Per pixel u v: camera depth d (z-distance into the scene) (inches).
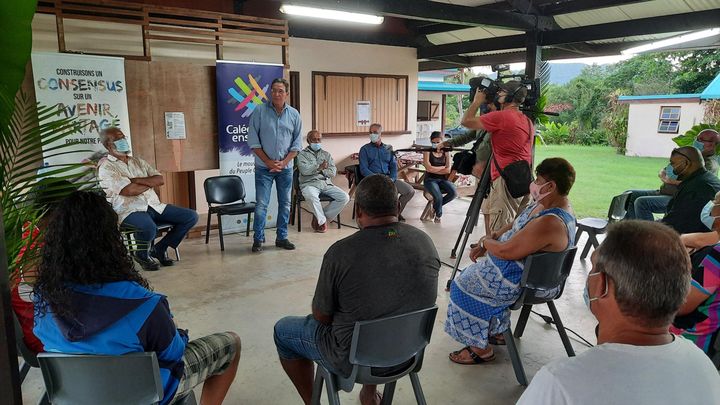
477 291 101.7
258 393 99.6
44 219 75.2
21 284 74.3
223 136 218.2
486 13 237.5
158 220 178.2
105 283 58.2
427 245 75.9
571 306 143.3
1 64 61.5
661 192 195.0
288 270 174.9
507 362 112.0
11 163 75.2
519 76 157.6
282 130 196.2
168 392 63.8
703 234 89.7
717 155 196.5
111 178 167.6
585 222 186.7
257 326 130.5
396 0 212.7
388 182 75.2
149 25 204.1
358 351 70.3
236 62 216.7
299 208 230.4
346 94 308.2
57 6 184.5
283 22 231.3
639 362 34.8
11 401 56.0
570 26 272.8
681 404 34.4
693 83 666.2
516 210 154.1
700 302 75.4
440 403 96.5
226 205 206.5
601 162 526.0
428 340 77.8
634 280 35.0
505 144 145.3
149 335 60.2
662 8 234.5
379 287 71.1
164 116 207.6
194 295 151.5
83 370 59.2
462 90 484.1
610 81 776.9
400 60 327.9
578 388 34.6
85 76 185.9
